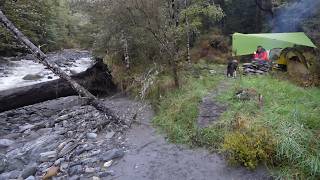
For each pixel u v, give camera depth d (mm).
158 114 8711
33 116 10266
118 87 12234
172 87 10211
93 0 12117
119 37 12125
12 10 14844
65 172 6309
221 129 6930
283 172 5422
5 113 10430
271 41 14945
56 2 37344
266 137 6012
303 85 10984
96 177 5984
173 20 11812
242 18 21922
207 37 20000
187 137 7066
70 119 9484
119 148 7137
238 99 8508
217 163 6117
